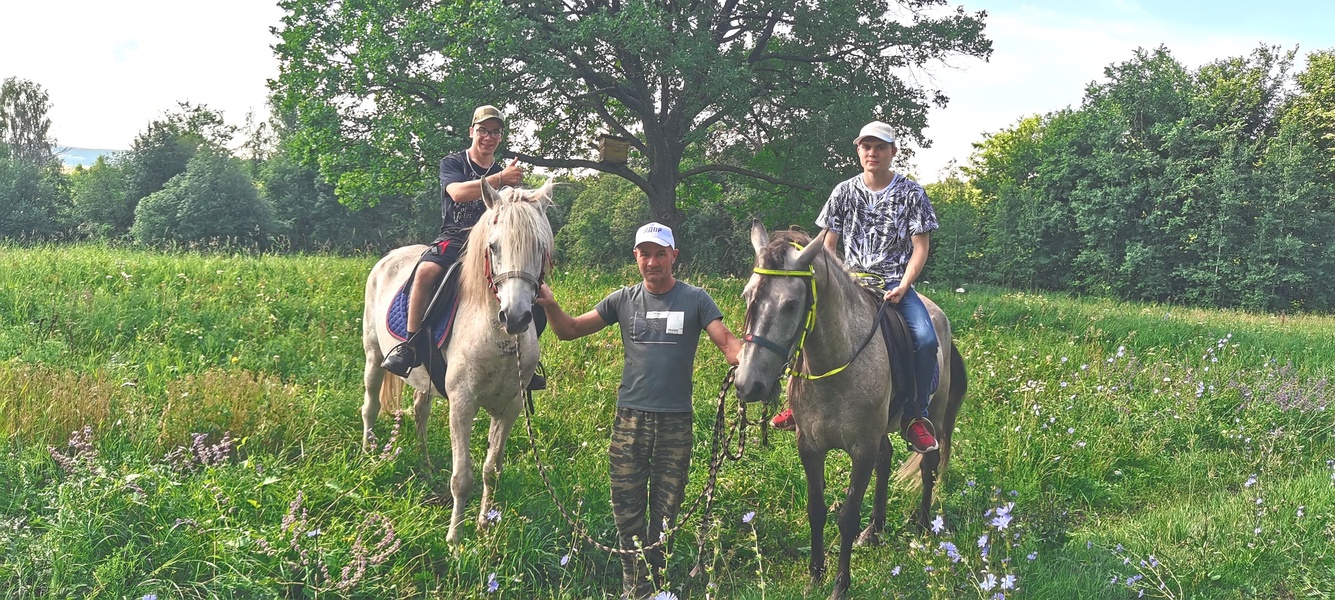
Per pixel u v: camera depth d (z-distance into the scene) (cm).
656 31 1717
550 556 432
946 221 4119
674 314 388
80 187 5188
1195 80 4028
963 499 553
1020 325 1233
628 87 2083
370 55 1712
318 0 1823
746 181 2364
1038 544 474
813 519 418
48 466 441
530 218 402
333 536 398
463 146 1742
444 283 465
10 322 749
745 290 358
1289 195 3288
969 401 770
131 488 397
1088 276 3719
